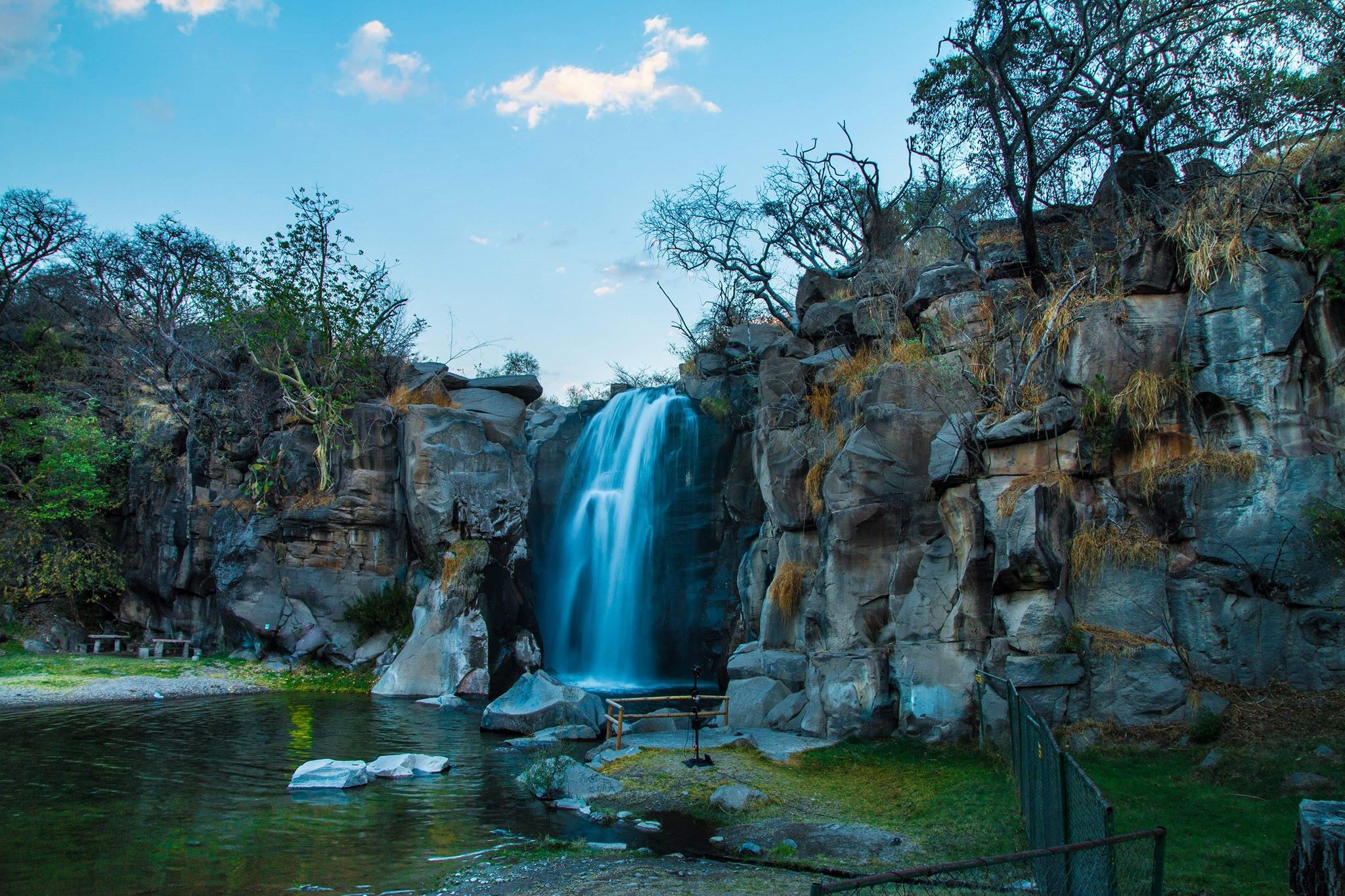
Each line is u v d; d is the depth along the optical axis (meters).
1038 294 16.70
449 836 11.23
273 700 23.30
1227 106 18.02
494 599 28.25
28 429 31.25
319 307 30.12
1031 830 9.07
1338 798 9.36
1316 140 15.05
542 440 35.81
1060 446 14.01
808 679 16.98
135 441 32.84
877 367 18.19
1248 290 13.07
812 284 25.72
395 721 20.47
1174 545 13.14
